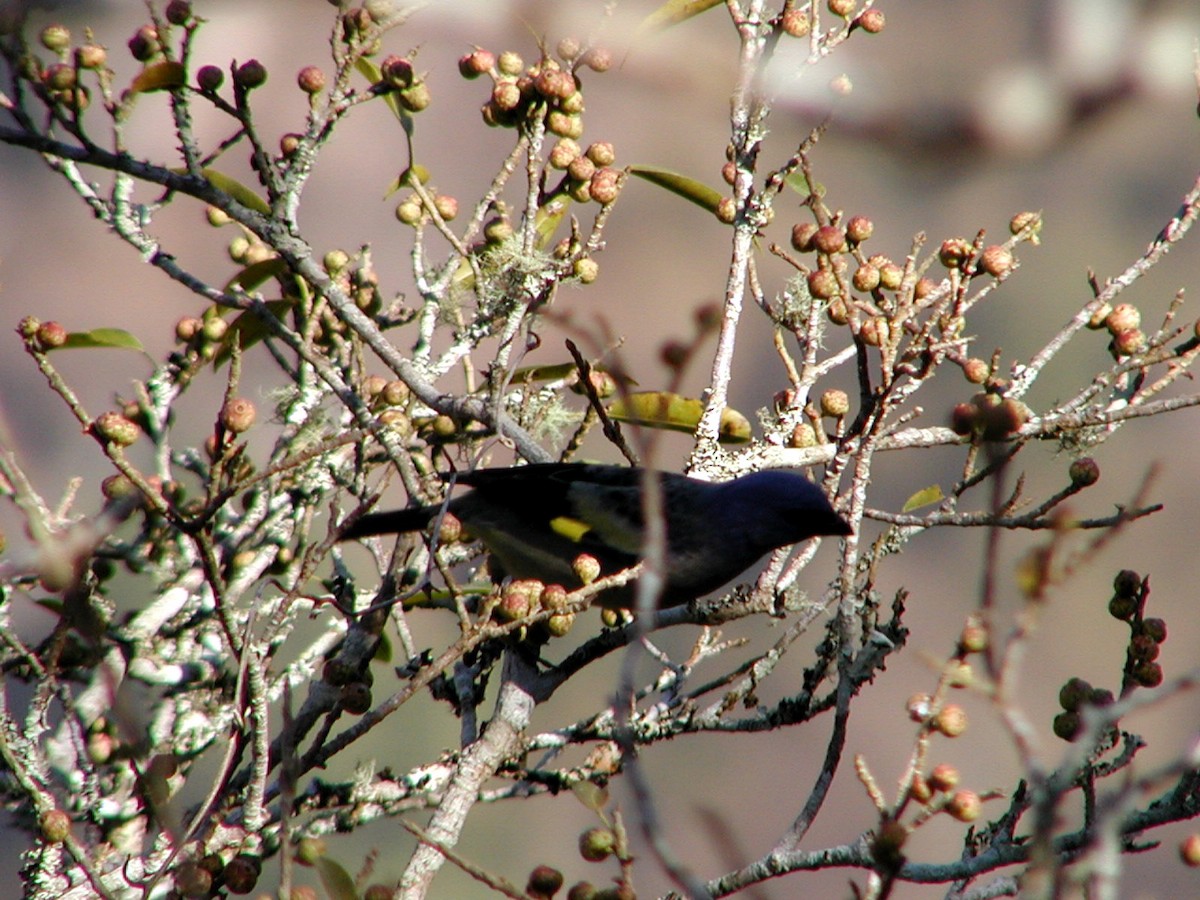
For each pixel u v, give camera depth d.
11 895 15.07
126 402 10.81
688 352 5.08
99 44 9.69
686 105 11.46
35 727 8.52
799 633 9.16
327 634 10.09
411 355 10.98
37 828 8.54
